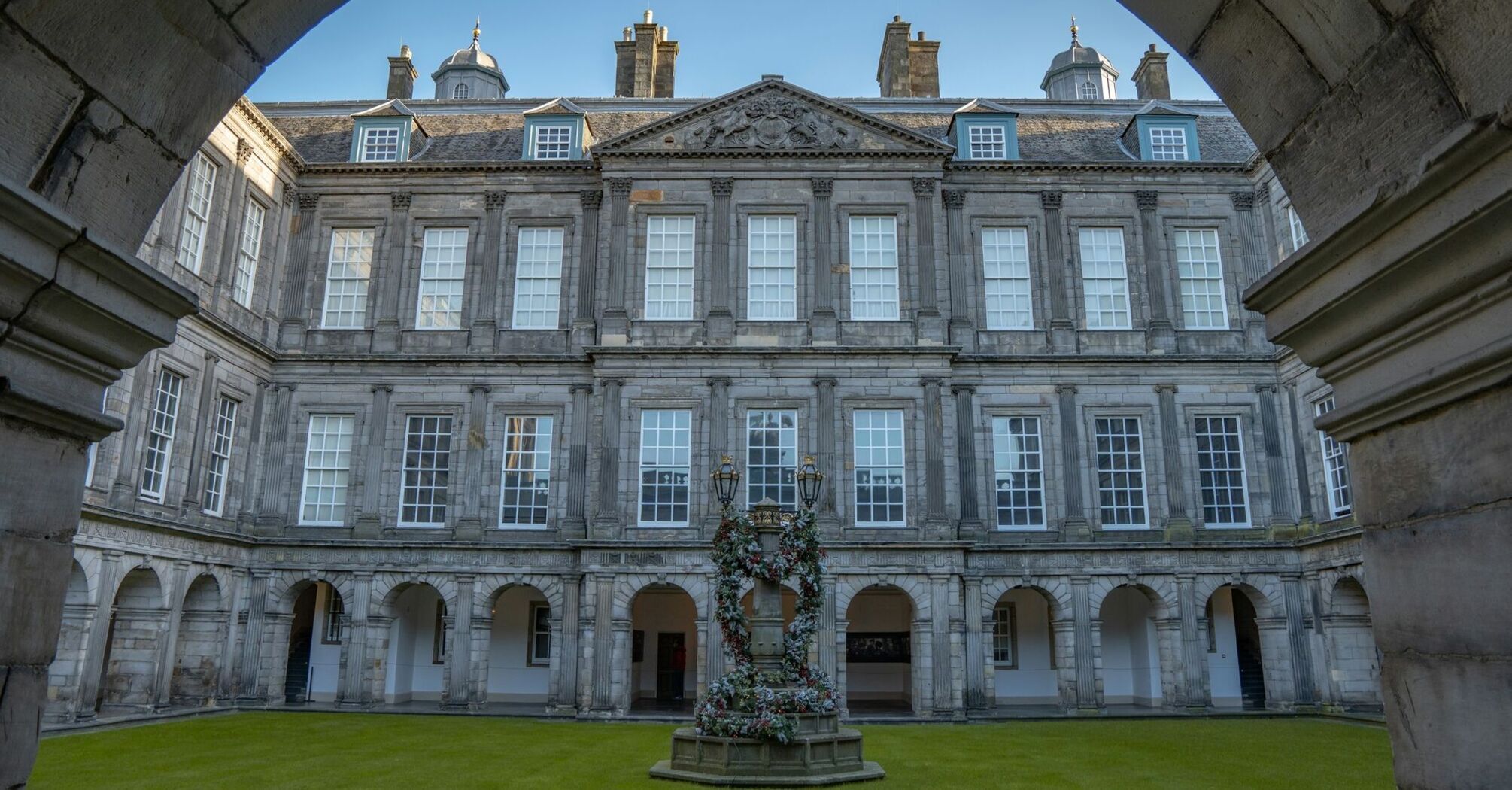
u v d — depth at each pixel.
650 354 29.45
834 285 30.23
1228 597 31.84
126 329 4.29
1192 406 31.03
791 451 28.92
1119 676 31.91
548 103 34.00
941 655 27.09
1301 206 4.42
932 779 16.05
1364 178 3.98
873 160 31.05
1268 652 29.38
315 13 4.70
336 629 31.66
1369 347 3.96
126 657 25.22
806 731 15.85
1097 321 31.88
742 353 29.34
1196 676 28.80
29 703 3.91
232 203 28.91
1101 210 32.50
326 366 31.11
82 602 22.67
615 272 30.28
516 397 30.78
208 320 27.25
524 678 31.75
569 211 32.28
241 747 19.84
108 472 23.45
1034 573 29.33
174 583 26.05
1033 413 30.95
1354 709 27.59
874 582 27.56
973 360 30.95
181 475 26.36
